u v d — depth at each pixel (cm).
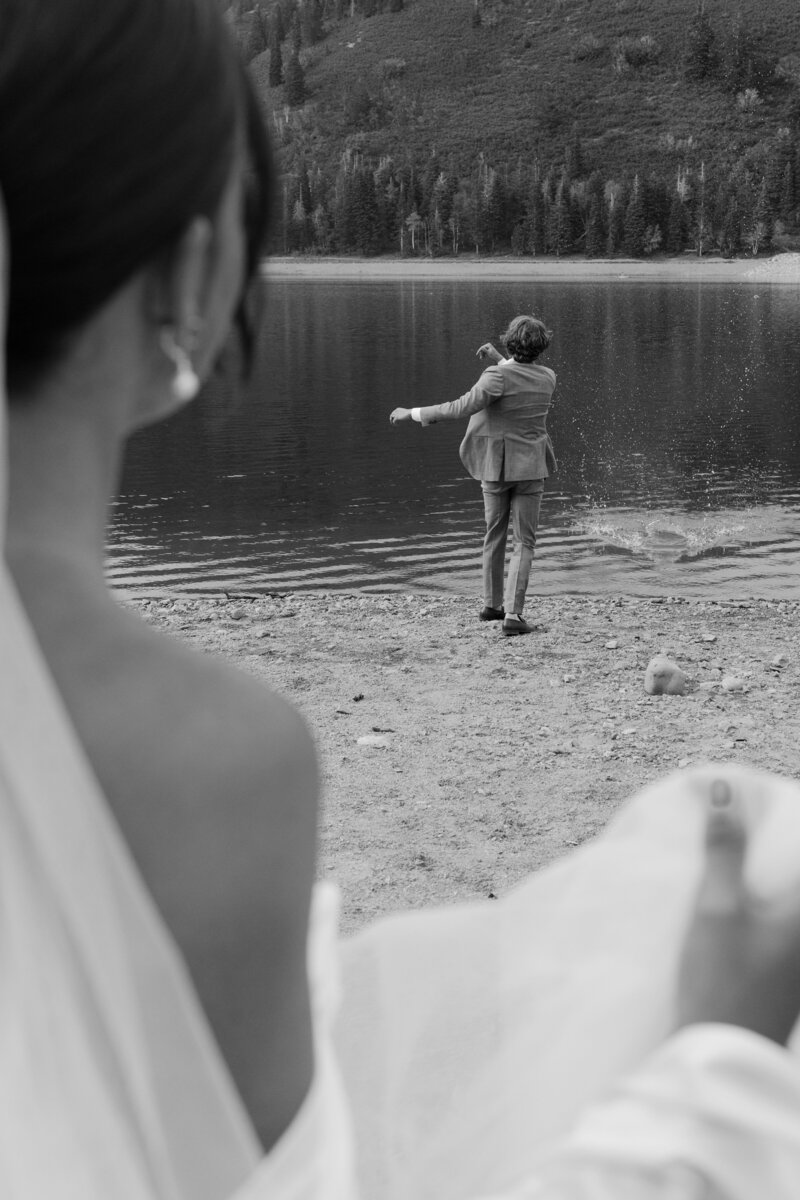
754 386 3781
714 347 5272
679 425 2883
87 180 56
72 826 56
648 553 1504
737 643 787
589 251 18062
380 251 18662
